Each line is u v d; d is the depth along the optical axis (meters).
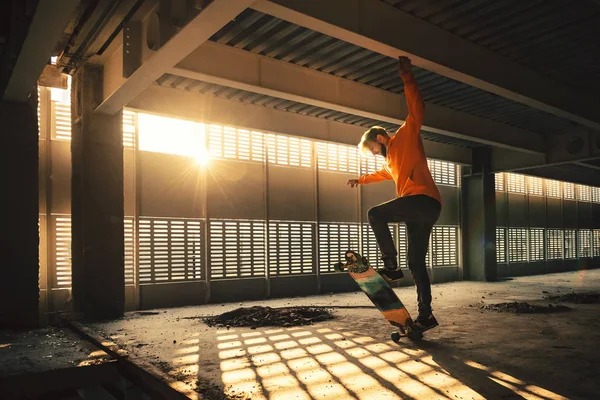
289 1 3.89
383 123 9.48
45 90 6.80
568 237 18.17
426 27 5.00
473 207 13.08
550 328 5.10
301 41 5.62
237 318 6.05
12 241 5.85
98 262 6.41
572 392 2.78
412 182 4.02
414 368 3.41
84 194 6.39
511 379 3.07
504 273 14.94
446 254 12.73
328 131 9.34
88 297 6.29
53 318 6.48
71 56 6.33
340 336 4.81
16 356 4.15
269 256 9.13
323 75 6.77
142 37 4.88
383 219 4.00
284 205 9.48
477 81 5.64
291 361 3.73
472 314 6.29
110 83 6.12
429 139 11.43
